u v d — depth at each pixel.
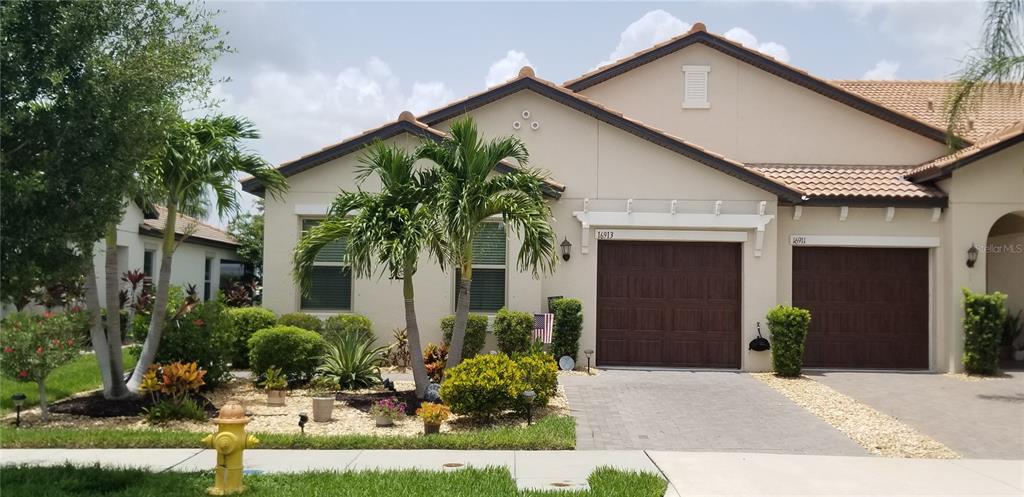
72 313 11.01
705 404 12.32
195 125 11.57
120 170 7.50
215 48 9.31
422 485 7.50
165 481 7.55
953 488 7.89
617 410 11.80
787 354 14.95
